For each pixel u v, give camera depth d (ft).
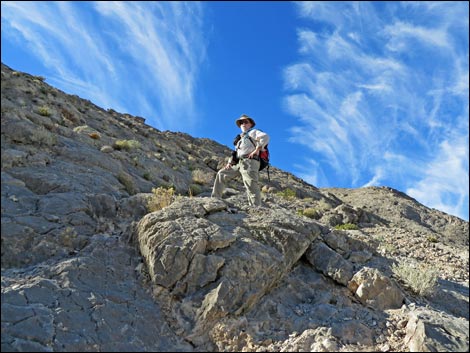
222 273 21.77
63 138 42.83
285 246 24.86
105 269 22.22
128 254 24.17
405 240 46.73
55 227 24.50
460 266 35.68
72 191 29.63
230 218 26.73
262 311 21.07
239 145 30.35
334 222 63.46
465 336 19.17
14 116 38.86
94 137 54.29
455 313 23.21
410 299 23.47
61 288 19.75
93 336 17.81
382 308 21.98
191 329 19.70
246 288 21.47
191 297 20.88
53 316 17.98
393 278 25.39
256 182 29.71
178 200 28.66
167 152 85.87
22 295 18.54
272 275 22.84
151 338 18.84
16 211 24.73
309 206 71.20
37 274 20.48
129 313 19.72
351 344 18.90
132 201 30.96
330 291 23.50
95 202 29.01
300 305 22.08
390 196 197.77
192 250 22.34
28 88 60.39
